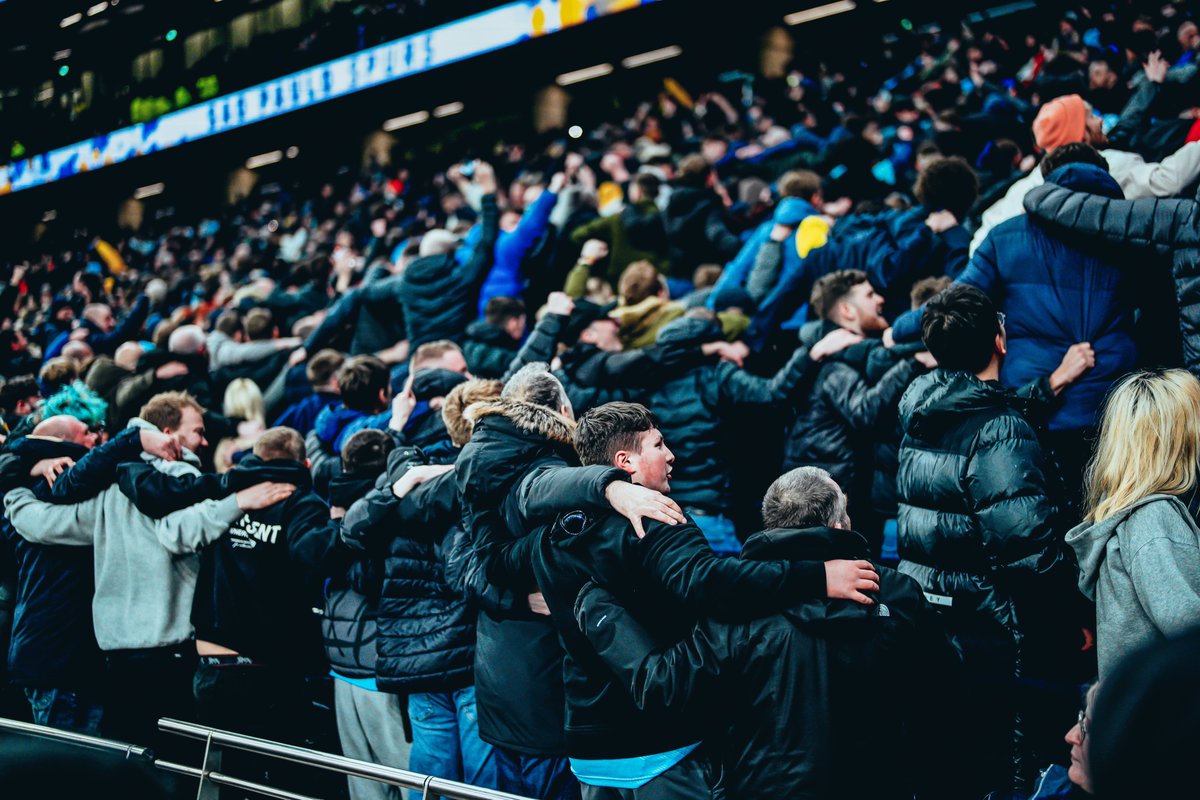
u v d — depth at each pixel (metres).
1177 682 1.28
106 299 12.91
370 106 12.80
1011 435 3.42
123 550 4.82
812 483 2.96
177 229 14.47
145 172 15.09
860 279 5.00
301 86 12.12
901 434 4.70
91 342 10.17
